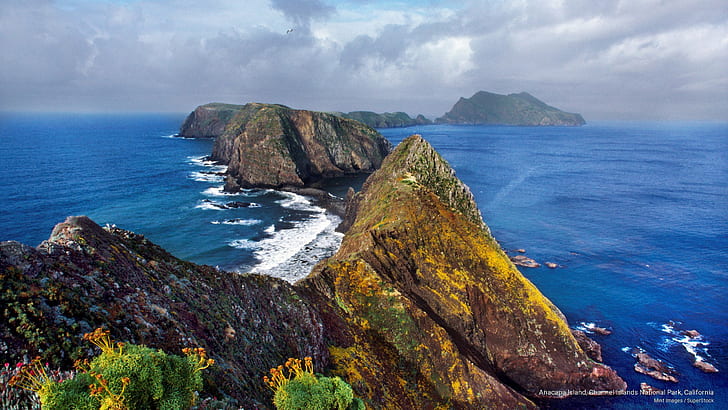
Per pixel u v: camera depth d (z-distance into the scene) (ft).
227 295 86.12
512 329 154.92
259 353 77.71
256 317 89.10
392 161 259.19
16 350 39.86
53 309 46.09
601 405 138.41
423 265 169.17
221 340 68.69
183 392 37.01
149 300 61.62
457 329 150.41
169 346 55.36
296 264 228.22
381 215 197.88
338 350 111.65
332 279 147.23
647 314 193.57
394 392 110.42
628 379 150.00
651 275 235.81
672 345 169.99
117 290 58.18
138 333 53.31
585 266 247.70
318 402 46.42
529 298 165.68
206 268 90.68
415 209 195.31
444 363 127.75
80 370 41.52
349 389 48.96
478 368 129.70
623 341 172.86
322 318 120.47
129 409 32.50
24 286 46.06
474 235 195.21
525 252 269.85
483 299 162.30
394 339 131.54
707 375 151.43
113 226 78.79
